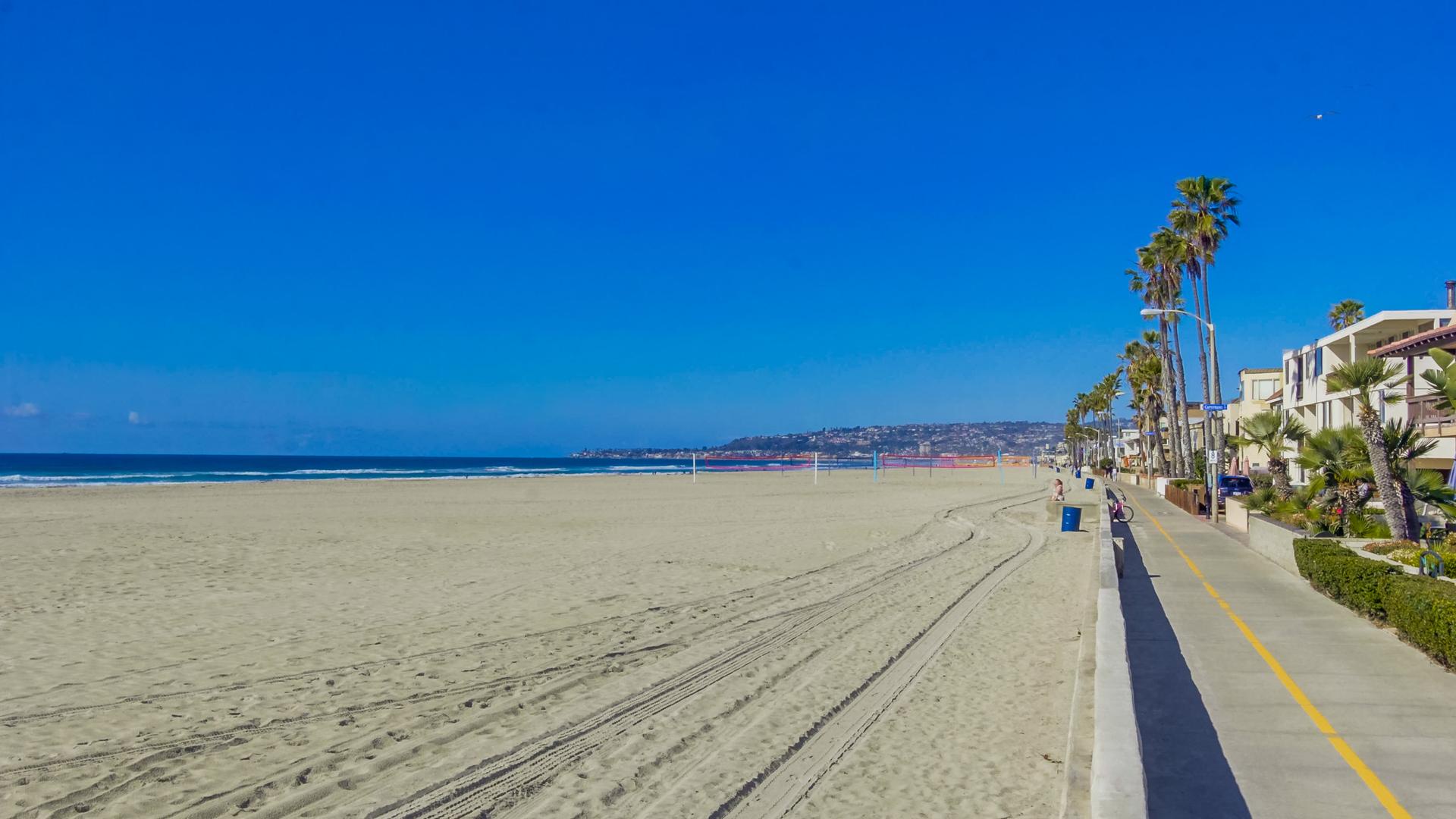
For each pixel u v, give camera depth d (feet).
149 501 143.74
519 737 28.04
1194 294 147.84
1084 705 26.13
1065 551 81.66
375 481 238.89
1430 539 61.77
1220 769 22.63
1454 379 63.87
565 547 82.79
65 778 24.38
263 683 34.30
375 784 24.12
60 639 41.83
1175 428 200.95
